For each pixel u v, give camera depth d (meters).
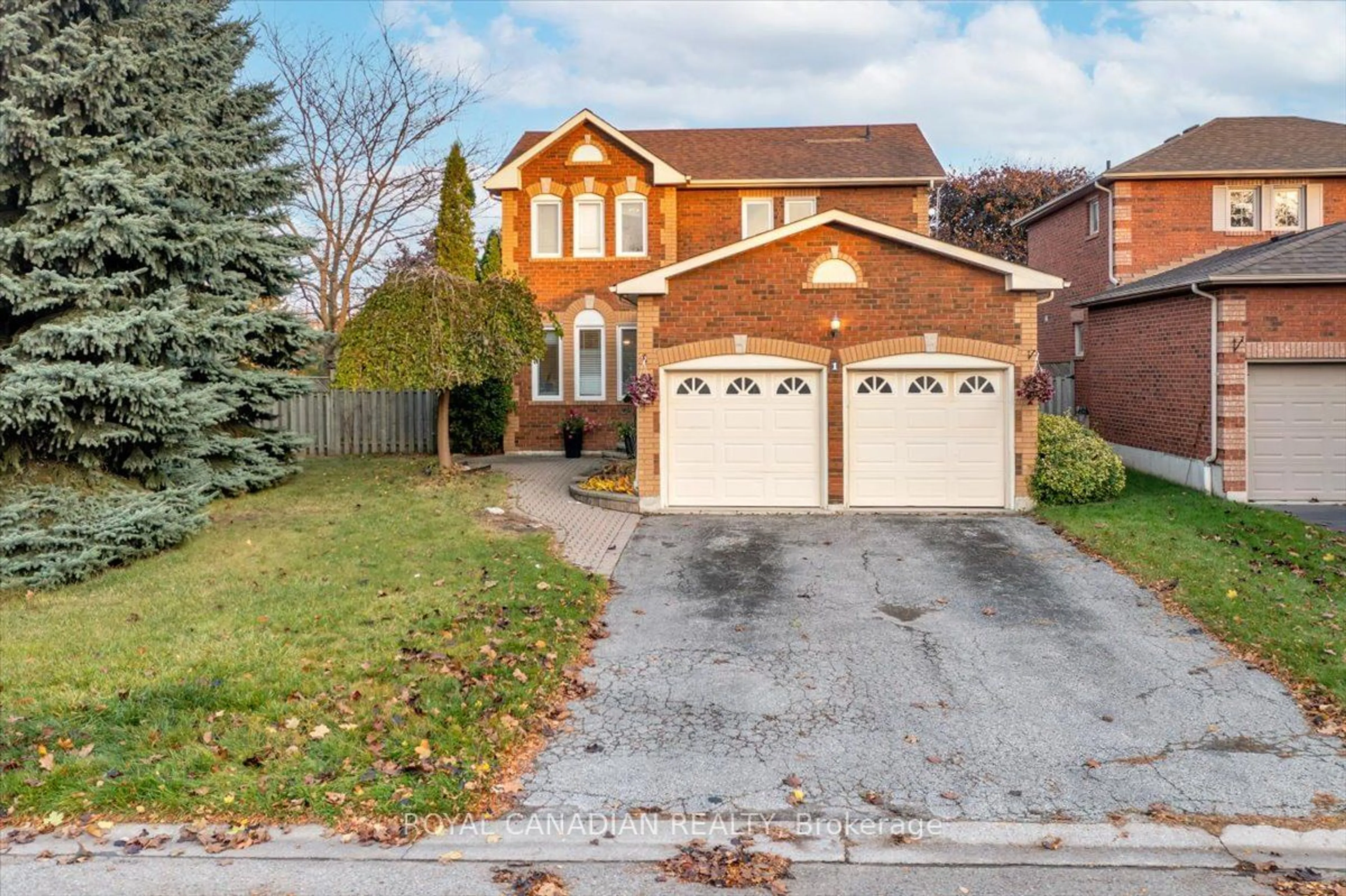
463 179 22.75
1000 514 13.86
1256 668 7.67
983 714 6.86
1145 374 17.28
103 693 6.70
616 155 20.84
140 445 11.55
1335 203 19.31
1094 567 10.79
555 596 9.43
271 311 15.41
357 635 7.98
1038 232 24.70
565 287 20.98
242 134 15.22
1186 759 6.12
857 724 6.70
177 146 13.34
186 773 5.62
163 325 11.58
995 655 8.09
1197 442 15.27
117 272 12.49
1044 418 14.82
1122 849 5.08
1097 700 7.10
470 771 5.74
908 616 9.20
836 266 14.05
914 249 13.96
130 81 12.53
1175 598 9.48
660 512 14.23
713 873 4.82
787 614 9.30
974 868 4.89
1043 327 23.89
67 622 8.44
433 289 15.29
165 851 4.97
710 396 14.40
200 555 10.94
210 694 6.63
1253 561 10.60
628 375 21.02
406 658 7.44
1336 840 5.15
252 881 4.71
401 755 5.85
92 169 11.52
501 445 21.12
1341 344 14.21
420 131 28.09
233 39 15.43
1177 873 4.84
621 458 19.75
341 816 5.27
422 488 15.44
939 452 14.22
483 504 14.18
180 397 11.23
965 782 5.83
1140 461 17.55
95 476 11.12
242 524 12.61
